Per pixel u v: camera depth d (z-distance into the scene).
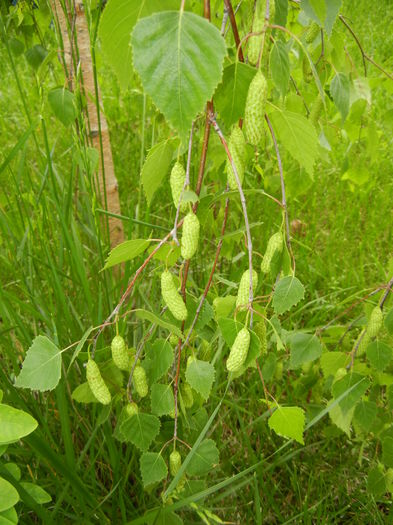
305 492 0.40
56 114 0.36
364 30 1.37
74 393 0.27
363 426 0.33
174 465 0.28
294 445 0.42
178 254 0.24
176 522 0.29
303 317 0.57
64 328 0.39
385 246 0.69
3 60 1.09
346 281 0.61
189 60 0.15
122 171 0.78
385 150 0.83
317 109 0.38
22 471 0.31
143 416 0.27
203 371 0.25
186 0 0.17
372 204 0.74
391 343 0.36
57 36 0.36
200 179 0.22
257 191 0.23
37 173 0.51
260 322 0.26
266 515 0.38
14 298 0.32
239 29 0.38
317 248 0.70
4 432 0.20
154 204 0.68
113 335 0.37
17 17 0.51
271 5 0.24
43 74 0.41
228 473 0.39
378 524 0.37
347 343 0.39
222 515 0.37
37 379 0.23
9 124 0.91
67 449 0.30
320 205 0.75
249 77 0.20
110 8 0.16
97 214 0.35
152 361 0.29
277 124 0.23
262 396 0.44
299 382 0.40
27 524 0.31
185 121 0.15
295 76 0.47
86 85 0.41
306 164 0.24
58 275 0.36
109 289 0.39
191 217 0.21
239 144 0.22
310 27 0.34
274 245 0.23
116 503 0.34
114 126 0.92
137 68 0.15
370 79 0.45
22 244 0.36
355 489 0.40
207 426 0.25
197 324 0.27
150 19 0.15
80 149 0.36
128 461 0.37
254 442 0.43
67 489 0.30
